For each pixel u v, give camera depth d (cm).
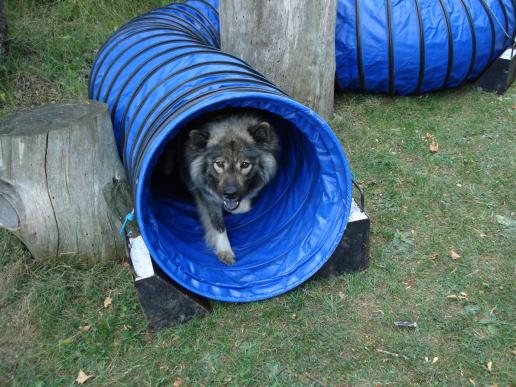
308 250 177
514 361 159
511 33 254
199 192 187
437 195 208
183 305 170
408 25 240
